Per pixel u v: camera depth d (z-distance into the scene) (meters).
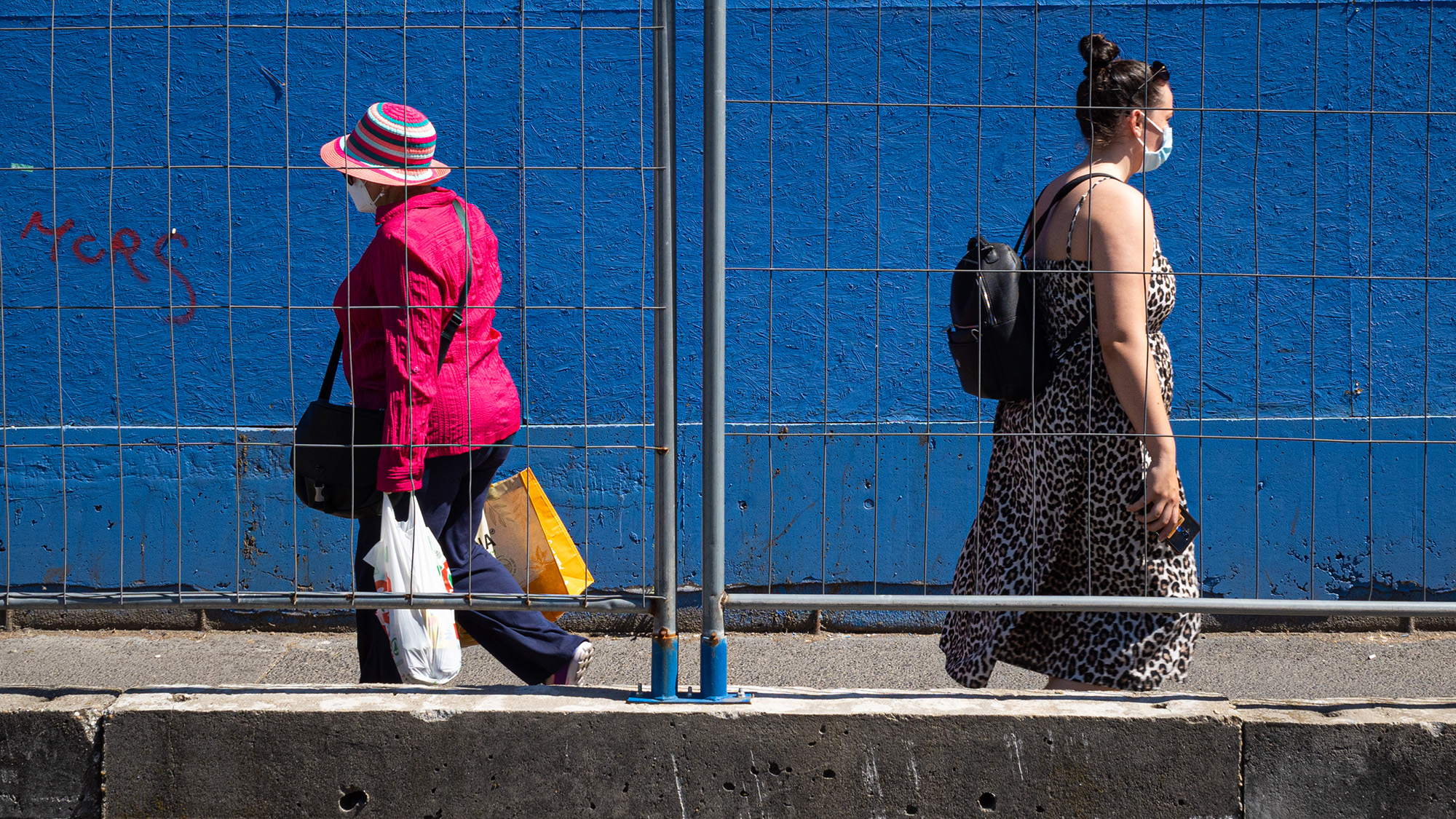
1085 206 4.01
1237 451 6.57
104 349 6.48
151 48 6.39
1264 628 6.62
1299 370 6.61
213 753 3.84
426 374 4.38
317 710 3.84
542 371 6.56
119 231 6.45
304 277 6.50
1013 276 4.07
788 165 6.51
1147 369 3.92
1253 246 6.59
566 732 3.83
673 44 3.90
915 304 6.55
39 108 6.39
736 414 6.59
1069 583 4.17
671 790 3.84
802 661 6.13
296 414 6.54
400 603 4.09
